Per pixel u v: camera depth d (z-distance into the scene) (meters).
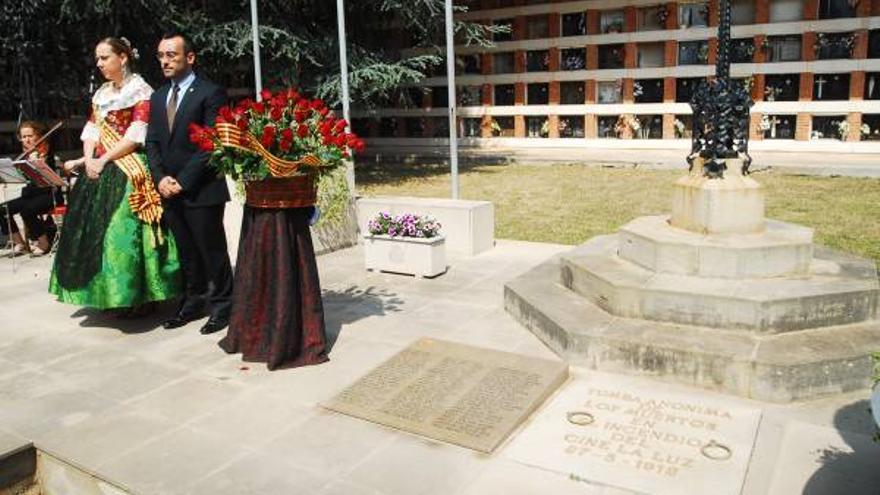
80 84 13.84
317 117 4.08
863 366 3.71
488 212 7.36
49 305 5.54
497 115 20.11
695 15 17.25
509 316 5.10
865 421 3.43
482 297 5.61
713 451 3.10
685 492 2.79
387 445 3.23
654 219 5.30
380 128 21.53
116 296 4.70
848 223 9.00
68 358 4.39
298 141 3.93
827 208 10.16
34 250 7.39
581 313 4.51
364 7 15.36
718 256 4.42
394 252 6.35
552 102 19.23
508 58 19.88
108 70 4.81
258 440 3.31
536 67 19.42
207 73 13.93
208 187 4.55
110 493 3.04
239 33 12.59
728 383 3.74
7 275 6.55
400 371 4.00
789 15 16.30
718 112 4.68
